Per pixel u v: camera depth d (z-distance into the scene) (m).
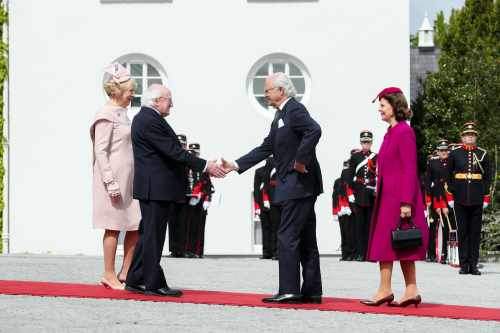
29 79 26.97
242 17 26.98
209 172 12.94
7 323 10.35
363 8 26.78
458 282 17.19
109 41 27.06
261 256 25.39
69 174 26.83
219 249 26.48
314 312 11.70
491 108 37.50
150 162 12.80
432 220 23.73
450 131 39.16
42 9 27.03
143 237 12.86
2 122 26.98
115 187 13.35
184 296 12.94
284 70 27.09
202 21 27.02
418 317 11.57
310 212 12.49
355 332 10.29
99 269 17.45
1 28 27.27
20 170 26.80
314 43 26.88
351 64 26.78
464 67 40.25
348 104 26.78
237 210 26.50
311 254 12.59
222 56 27.02
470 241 19.23
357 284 16.28
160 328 10.26
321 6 26.86
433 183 23.52
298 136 12.38
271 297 12.48
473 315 11.80
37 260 20.50
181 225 23.92
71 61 26.98
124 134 13.53
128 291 13.05
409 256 12.35
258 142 26.98
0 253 26.73
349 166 23.41
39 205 26.78
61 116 26.89
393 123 12.74
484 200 19.25
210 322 10.72
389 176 12.59
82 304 11.89
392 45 26.77
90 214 26.77
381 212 12.59
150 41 27.03
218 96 26.95
